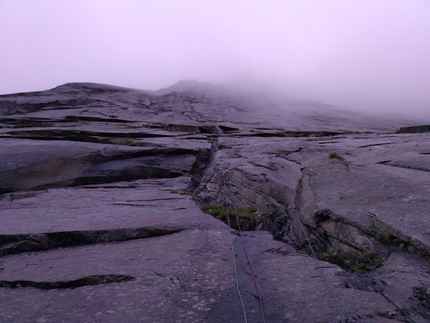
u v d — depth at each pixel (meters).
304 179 9.24
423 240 4.89
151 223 7.31
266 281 4.42
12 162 15.22
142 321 3.61
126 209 9.11
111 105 52.16
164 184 14.32
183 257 5.44
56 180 14.80
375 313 3.52
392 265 4.72
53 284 4.70
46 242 6.60
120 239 6.79
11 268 5.48
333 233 6.22
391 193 6.97
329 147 13.86
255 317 3.57
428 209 5.98
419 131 24.62
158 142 20.67
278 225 8.28
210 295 4.13
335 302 3.77
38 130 23.72
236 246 5.96
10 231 6.95
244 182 11.45
